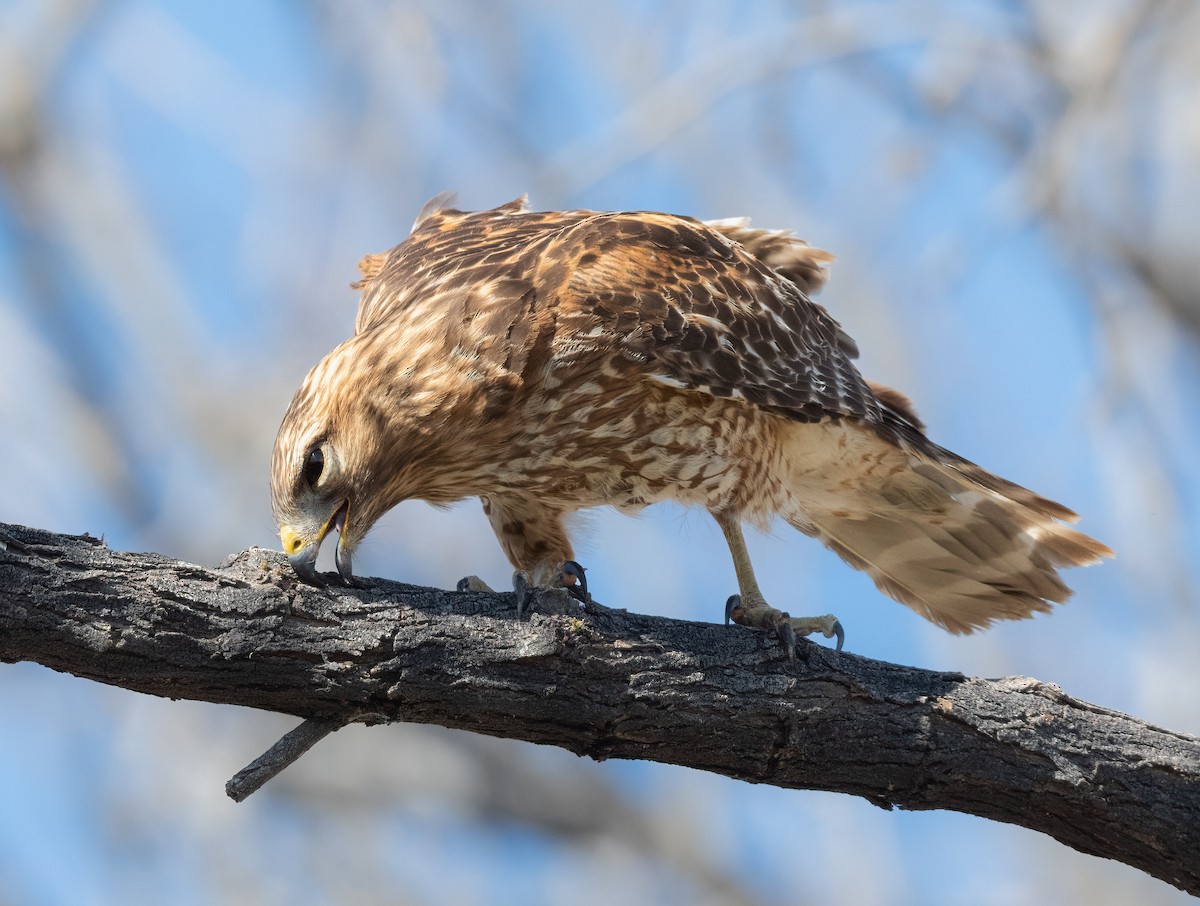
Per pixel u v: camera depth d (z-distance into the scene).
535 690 8.18
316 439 9.68
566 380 10.23
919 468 11.35
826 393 10.95
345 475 9.77
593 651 8.27
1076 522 11.52
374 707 8.00
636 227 10.90
